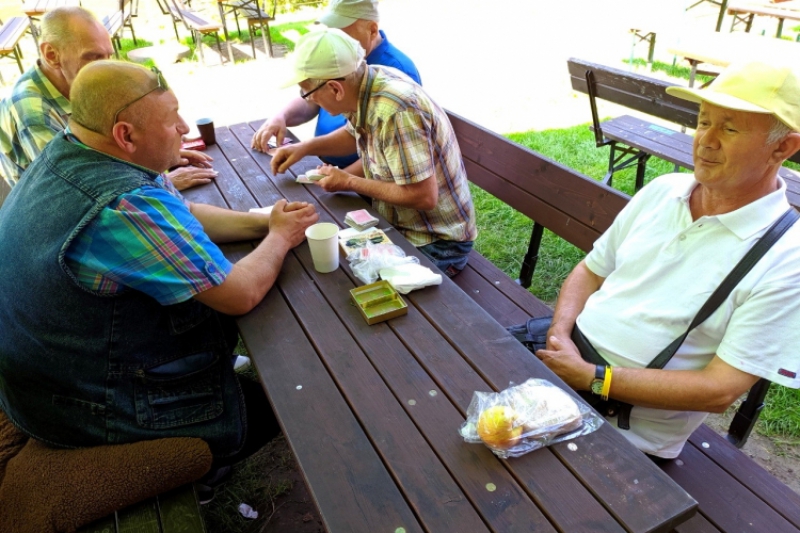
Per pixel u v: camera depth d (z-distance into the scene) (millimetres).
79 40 2092
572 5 9102
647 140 3377
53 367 1351
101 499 1292
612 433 1110
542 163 2117
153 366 1438
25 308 1319
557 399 1145
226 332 1795
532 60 6617
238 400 1562
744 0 6094
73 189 1302
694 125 3104
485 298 2098
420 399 1213
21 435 1505
